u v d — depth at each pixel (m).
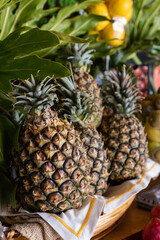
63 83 0.67
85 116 0.68
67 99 0.67
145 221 0.73
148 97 0.93
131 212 0.77
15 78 0.60
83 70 0.74
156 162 0.84
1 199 0.61
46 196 0.57
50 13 0.86
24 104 0.59
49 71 0.59
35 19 0.81
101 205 0.60
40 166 0.56
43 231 0.57
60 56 0.76
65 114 0.67
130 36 1.09
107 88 0.79
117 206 0.66
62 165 0.57
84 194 0.60
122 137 0.73
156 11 1.07
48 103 0.57
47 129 0.57
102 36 0.96
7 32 0.76
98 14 0.93
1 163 0.61
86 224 0.58
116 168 0.73
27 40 0.60
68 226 0.57
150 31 1.10
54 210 0.59
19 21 0.77
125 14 0.94
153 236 0.62
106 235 0.68
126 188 0.71
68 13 0.84
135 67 1.14
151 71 1.25
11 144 0.62
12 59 0.60
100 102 0.75
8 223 0.63
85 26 0.89
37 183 0.57
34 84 0.58
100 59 1.00
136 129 0.75
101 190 0.67
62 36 0.63
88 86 0.72
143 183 0.73
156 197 0.76
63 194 0.57
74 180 0.58
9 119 0.66
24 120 0.59
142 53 1.21
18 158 0.58
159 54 1.09
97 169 0.65
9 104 0.63
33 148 0.56
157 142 0.88
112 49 0.95
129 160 0.73
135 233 0.68
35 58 0.59
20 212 0.60
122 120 0.75
